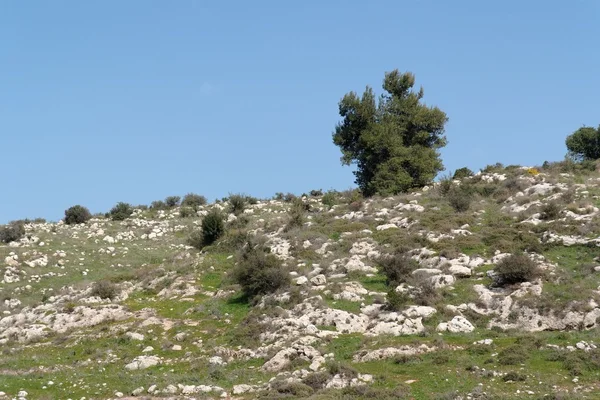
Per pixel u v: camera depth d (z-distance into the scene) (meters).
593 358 26.61
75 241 60.78
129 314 40.41
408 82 69.50
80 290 46.56
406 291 36.50
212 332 35.94
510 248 40.31
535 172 58.25
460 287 36.78
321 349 30.50
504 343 29.56
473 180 59.53
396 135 64.94
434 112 67.00
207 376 29.73
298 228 51.62
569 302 32.62
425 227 46.69
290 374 28.27
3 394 27.44
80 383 29.28
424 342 29.95
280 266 41.47
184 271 46.97
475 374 26.25
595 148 68.81
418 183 62.78
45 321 40.69
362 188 65.81
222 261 48.31
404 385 25.39
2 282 50.59
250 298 39.78
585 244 39.41
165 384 28.44
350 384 26.25
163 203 78.81
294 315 35.94
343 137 67.50
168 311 40.50
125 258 56.41
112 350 34.78
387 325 32.94
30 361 33.59
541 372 26.05
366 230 48.53
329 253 45.09
